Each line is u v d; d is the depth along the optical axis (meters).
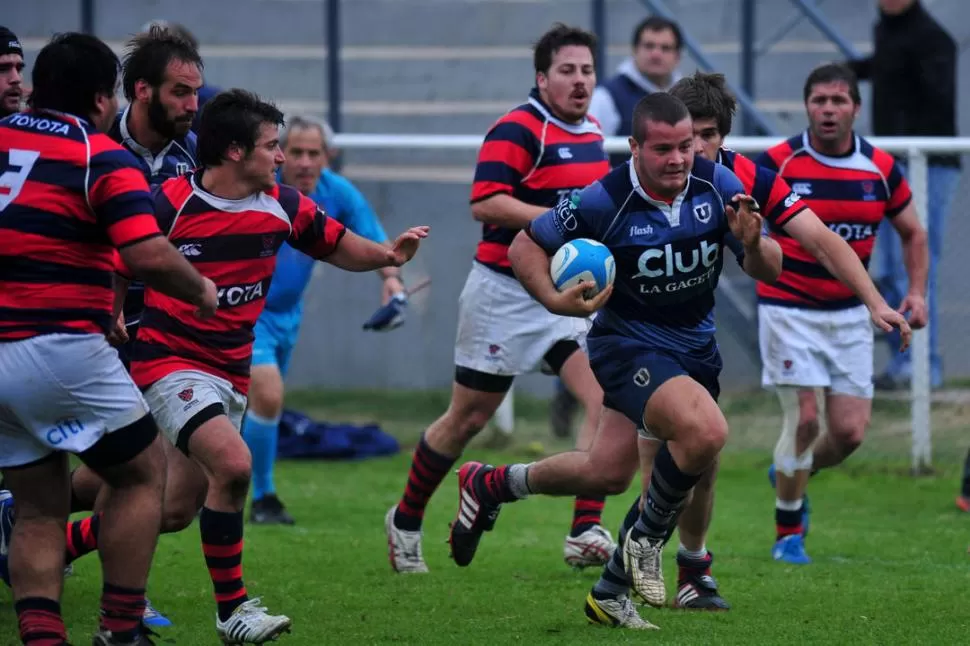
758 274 16.81
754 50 41.66
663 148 16.02
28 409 13.88
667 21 33.34
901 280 33.28
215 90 24.19
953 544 24.06
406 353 38.12
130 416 14.26
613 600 17.48
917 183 30.80
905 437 32.84
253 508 26.09
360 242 17.33
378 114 46.00
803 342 22.30
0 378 13.75
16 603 14.48
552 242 16.83
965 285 33.53
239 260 16.67
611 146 31.70
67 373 13.80
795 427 22.38
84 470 18.23
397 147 33.72
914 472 31.38
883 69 35.06
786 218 17.77
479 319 21.67
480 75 47.28
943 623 17.81
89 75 14.23
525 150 21.47
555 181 21.64
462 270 37.72
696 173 16.91
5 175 13.78
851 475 31.41
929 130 34.75
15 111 18.73
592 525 21.45
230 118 16.31
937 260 33.16
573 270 16.30
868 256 23.48
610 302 17.36
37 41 46.88
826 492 29.69
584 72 21.50
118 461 14.37
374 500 28.53
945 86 34.62
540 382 37.44
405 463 33.09
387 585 20.48
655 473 16.58
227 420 16.42
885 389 33.22
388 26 48.44
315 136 25.98
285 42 48.31
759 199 17.86
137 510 14.52
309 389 38.56
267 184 16.66
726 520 26.56
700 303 17.42
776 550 22.78
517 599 19.47
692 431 16.05
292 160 26.00
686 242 16.80
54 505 14.80
